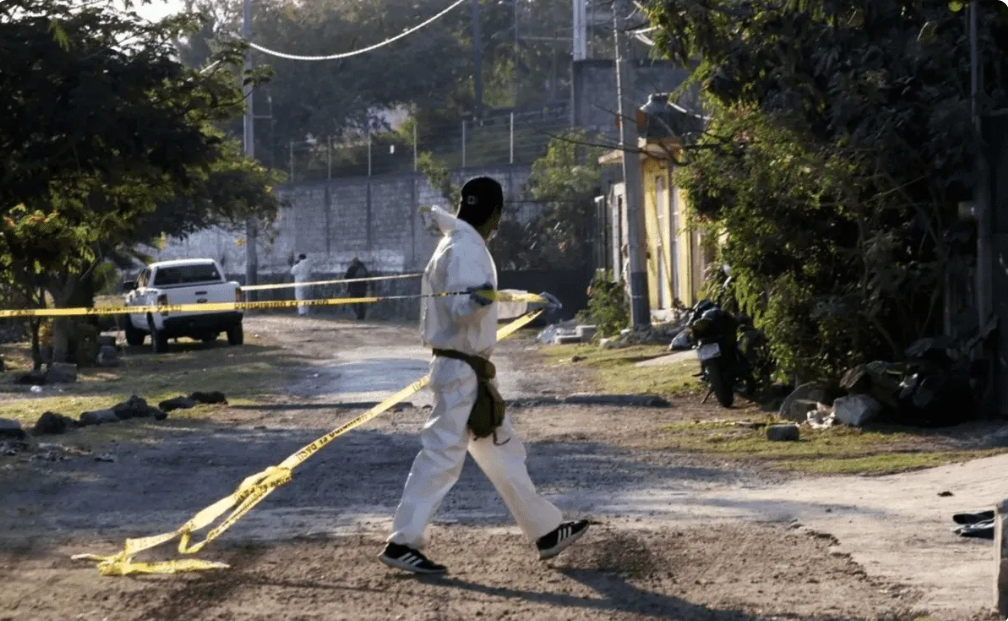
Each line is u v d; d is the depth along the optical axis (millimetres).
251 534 12461
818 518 12898
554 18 94188
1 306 40188
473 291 10320
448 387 10531
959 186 21312
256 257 81625
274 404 27766
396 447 19984
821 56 21906
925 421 20797
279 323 66812
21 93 24938
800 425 21594
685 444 19625
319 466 17891
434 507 10555
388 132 93438
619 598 9688
